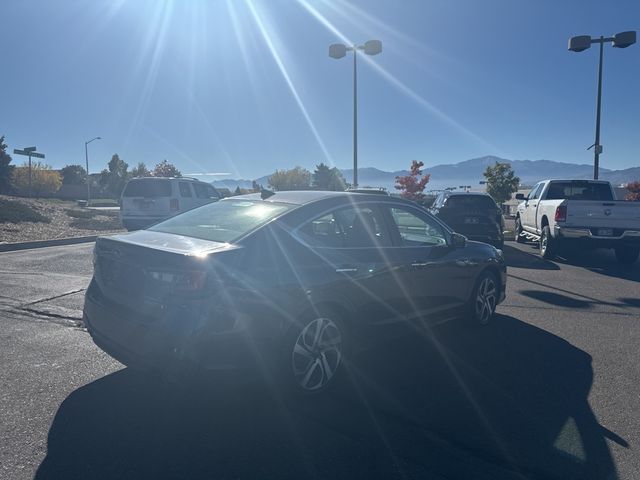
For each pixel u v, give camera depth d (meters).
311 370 4.34
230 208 5.03
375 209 5.31
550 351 5.78
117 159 83.81
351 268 4.68
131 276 4.16
